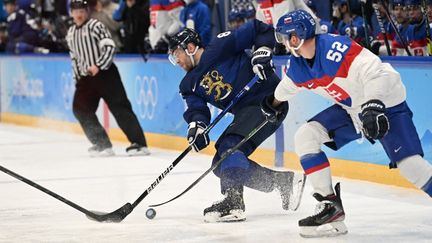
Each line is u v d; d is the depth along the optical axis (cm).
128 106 2311
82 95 2314
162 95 2445
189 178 1838
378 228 1262
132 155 2298
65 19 3012
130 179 1862
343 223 1220
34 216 1445
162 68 2427
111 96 2292
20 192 1716
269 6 1980
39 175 1961
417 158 1130
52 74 3027
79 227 1336
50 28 3102
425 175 1129
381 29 1816
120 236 1257
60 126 3006
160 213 1434
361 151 1758
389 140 1141
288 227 1284
